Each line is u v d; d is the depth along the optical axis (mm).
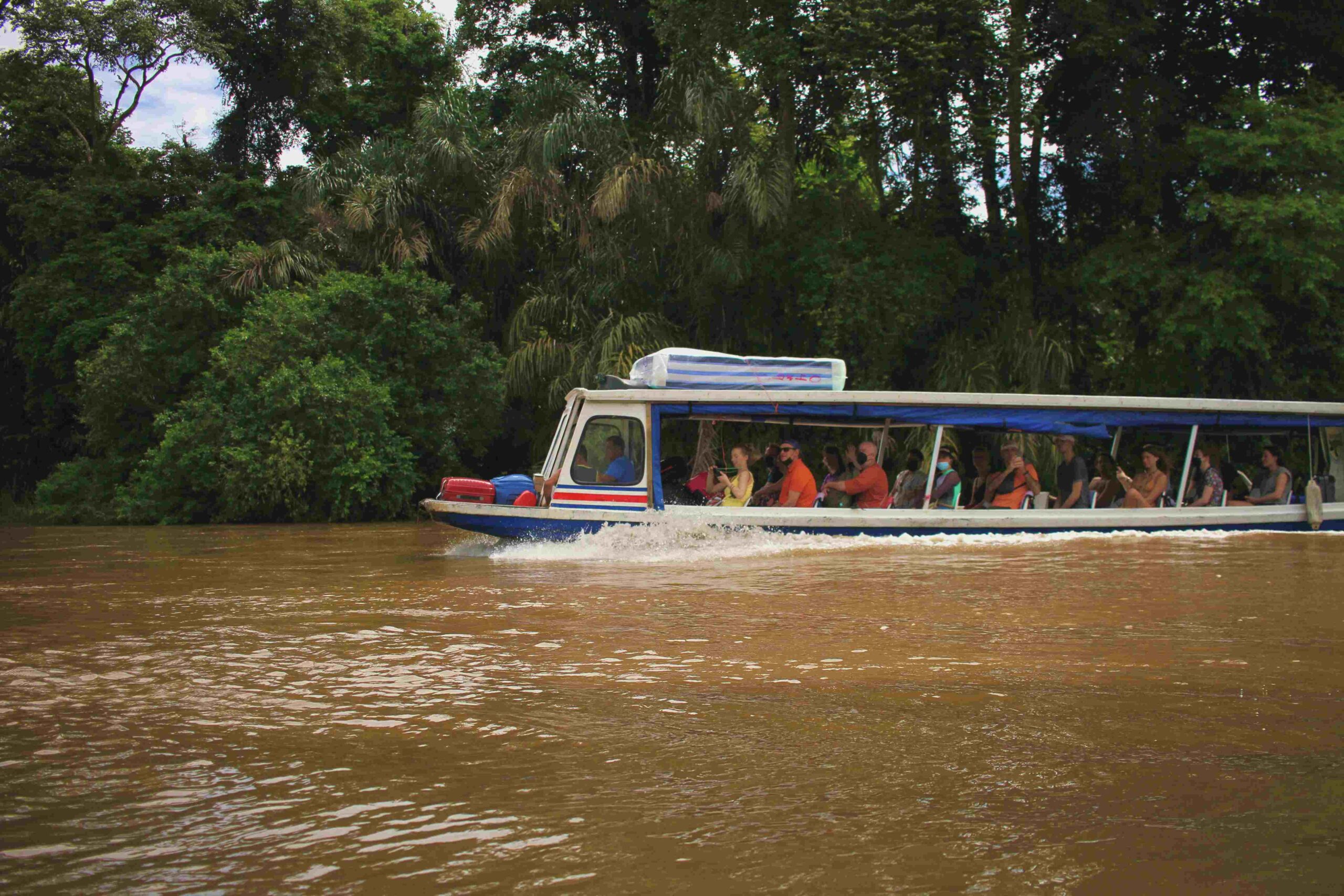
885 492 11773
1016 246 22422
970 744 3531
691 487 12031
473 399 21531
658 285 22641
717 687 4379
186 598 7277
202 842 2678
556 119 22406
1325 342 20750
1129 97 20781
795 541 10586
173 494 19188
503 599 7023
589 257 22656
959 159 20656
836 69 19891
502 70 29750
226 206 26266
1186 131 20828
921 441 13680
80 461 22109
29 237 27719
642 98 28578
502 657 5023
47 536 14844
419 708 4039
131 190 27312
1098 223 23125
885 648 5191
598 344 21359
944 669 4711
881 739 3598
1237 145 19266
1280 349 21078
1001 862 2541
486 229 22688
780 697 4188
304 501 18750
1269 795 3018
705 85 21188
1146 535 11461
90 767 3314
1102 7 19891
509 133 23781
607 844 2656
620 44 28844
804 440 13719
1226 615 6184
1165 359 20438
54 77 29547
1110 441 16312
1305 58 22203
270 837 2711
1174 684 4395
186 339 21594
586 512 10492
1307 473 13984
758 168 20484
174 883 2434
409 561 9938
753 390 11094
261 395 18766
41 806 2955
